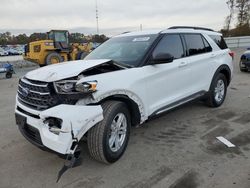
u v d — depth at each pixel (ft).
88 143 11.43
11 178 11.37
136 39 15.84
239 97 23.90
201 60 17.95
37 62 63.67
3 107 22.84
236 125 16.67
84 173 11.56
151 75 13.84
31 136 11.68
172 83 15.51
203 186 10.36
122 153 12.62
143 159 12.59
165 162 12.26
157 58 13.60
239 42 98.32
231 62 21.45
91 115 10.57
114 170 11.71
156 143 14.35
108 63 12.69
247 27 163.84
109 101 11.86
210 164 11.95
